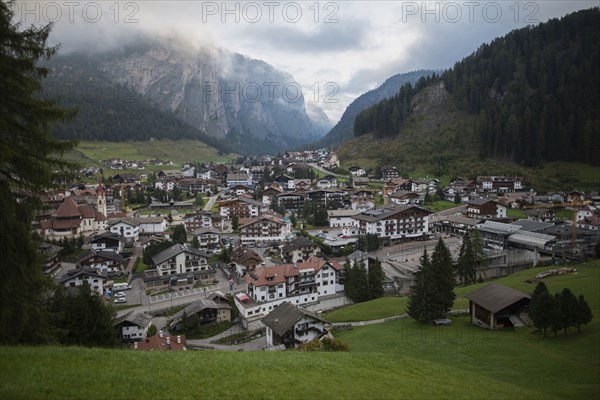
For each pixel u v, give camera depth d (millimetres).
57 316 36750
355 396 28203
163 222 162125
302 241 132500
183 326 86125
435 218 170375
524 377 46250
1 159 28281
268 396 25906
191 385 25875
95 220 153875
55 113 30922
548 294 58875
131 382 24859
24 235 31250
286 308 78188
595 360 49438
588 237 135625
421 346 61562
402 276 112938
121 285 108062
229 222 184625
